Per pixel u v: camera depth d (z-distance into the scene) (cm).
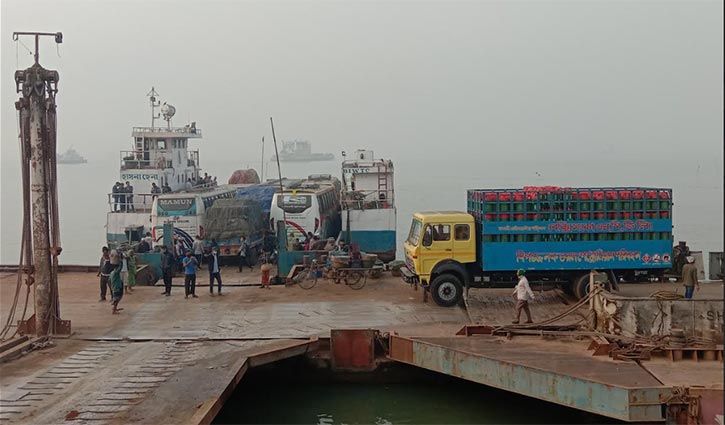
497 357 1441
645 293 2081
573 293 2009
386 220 2983
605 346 1452
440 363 1530
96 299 2177
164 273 2233
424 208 7494
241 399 1628
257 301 2122
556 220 1942
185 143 4034
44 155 1734
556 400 1333
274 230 2906
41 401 1307
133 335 1745
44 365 1519
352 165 3284
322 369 1691
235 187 4081
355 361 1684
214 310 2008
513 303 2033
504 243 1945
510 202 1941
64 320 1820
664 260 1944
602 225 1939
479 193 1980
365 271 2308
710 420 1223
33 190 1733
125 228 3070
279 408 1566
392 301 2089
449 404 1578
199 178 4438
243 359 1538
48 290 1741
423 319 1858
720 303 1499
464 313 1920
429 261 1988
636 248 1945
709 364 1390
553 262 1945
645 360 1412
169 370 1476
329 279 2395
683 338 1450
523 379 1380
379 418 1493
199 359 1548
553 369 1356
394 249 2981
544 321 1706
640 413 1238
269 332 1759
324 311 1973
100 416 1233
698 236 5166
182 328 1811
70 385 1391
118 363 1528
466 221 1980
